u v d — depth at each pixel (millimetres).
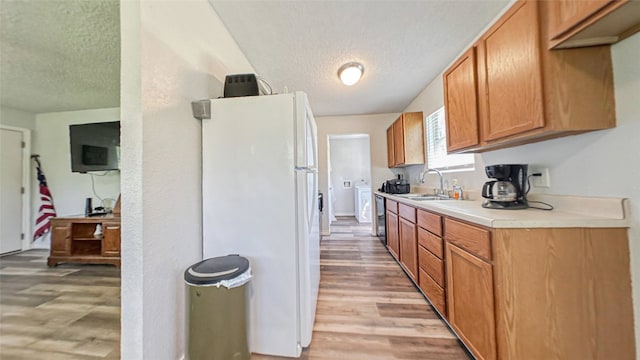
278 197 1462
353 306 1982
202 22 1635
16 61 2316
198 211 1507
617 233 1105
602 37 1076
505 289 1130
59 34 1892
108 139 3494
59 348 1512
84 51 2135
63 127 3820
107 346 1528
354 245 3861
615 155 1135
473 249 1325
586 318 1105
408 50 2449
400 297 2133
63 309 1979
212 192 1512
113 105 3570
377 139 4633
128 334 1084
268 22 1977
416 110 3752
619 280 1102
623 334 1092
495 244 1156
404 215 2635
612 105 1135
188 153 1427
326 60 2617
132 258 1086
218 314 1173
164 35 1254
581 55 1146
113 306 2027
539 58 1166
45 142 3850
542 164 1512
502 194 1548
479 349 1279
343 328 1691
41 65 2395
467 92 1727
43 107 3631
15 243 3666
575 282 1114
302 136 1461
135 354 1076
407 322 1758
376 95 3656
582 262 1115
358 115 4680
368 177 6910
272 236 1463
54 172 3834
